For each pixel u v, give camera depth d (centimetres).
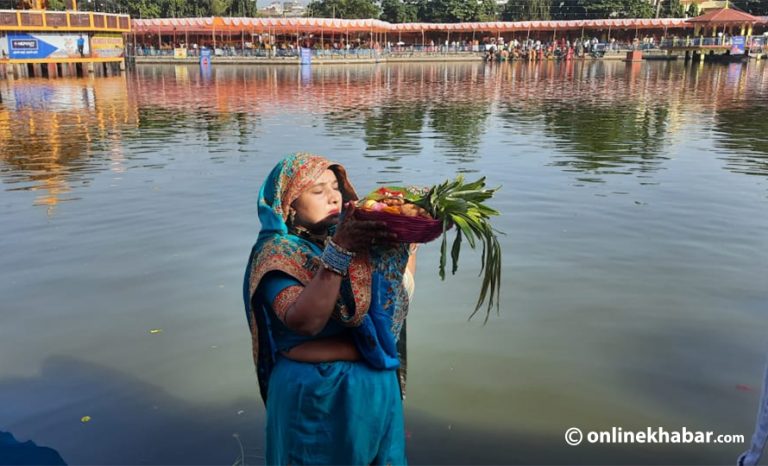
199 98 2150
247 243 577
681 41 5519
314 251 224
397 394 230
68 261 536
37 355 380
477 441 296
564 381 345
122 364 368
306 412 217
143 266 523
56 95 2256
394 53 5881
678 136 1239
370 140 1195
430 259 538
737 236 588
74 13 3162
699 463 280
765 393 250
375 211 205
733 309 430
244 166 946
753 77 3341
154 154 1062
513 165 939
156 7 6956
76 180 858
